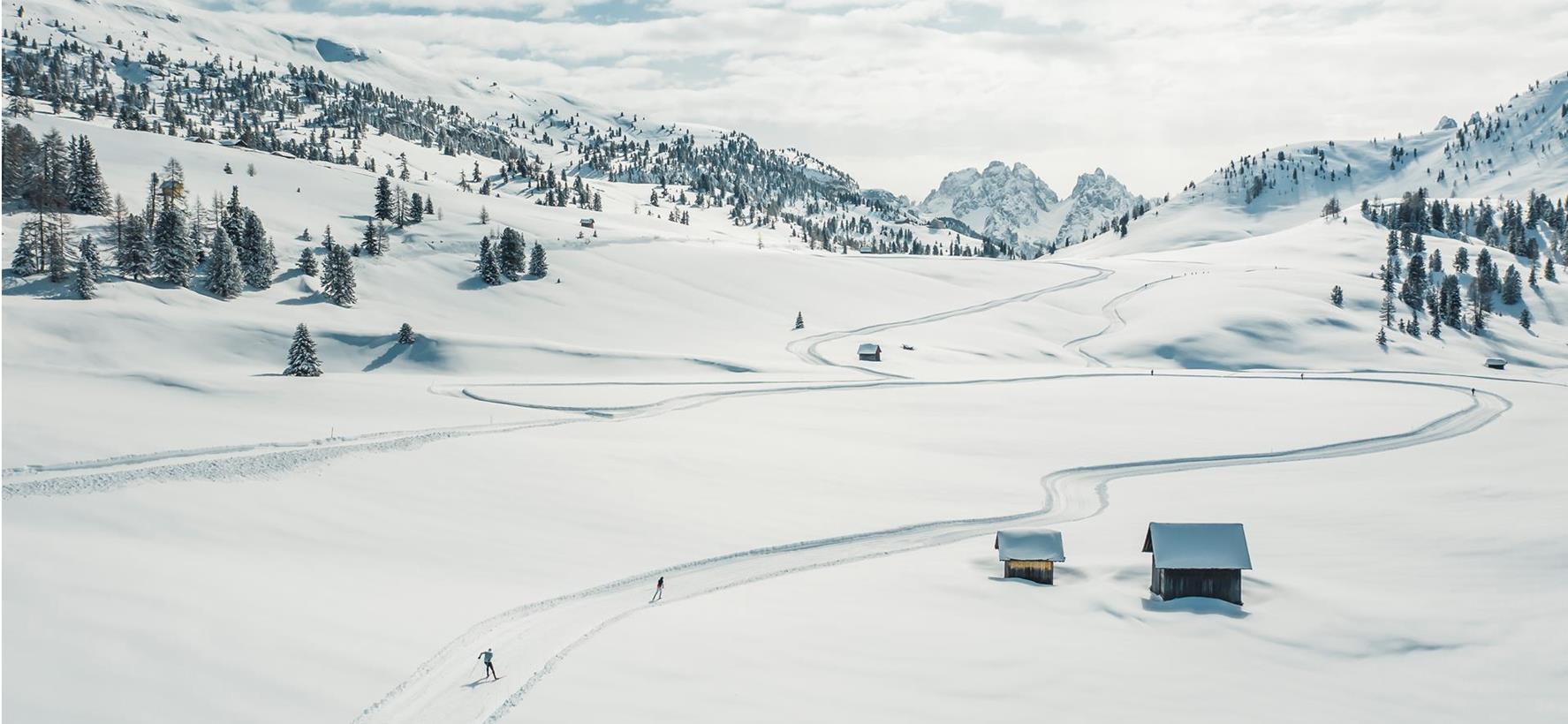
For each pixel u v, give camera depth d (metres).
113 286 147.25
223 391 97.94
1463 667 45.47
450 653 43.91
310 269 172.75
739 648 46.50
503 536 61.91
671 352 155.38
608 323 181.62
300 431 80.44
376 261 186.75
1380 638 48.97
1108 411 123.62
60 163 176.88
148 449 67.56
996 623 51.28
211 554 50.91
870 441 100.81
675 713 39.09
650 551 62.50
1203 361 189.00
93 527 51.78
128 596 42.00
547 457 80.31
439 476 71.81
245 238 166.38
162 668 37.00
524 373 142.00
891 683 43.06
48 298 139.75
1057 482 88.50
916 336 193.75
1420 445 106.38
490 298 183.50
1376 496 79.81
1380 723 40.34
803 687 42.28
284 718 35.94
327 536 57.34
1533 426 117.12
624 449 86.25
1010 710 40.81
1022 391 136.88
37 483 57.25
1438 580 57.50
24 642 36.41
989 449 100.19
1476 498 77.19
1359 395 140.38
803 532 68.62
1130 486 87.69
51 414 74.44
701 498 74.25
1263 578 58.41
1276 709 41.53
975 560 63.78
